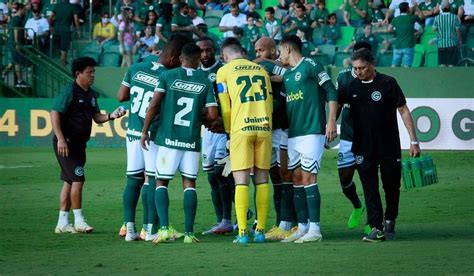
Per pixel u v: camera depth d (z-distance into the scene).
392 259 22.67
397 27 56.97
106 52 61.47
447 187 39.12
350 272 20.98
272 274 20.83
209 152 28.22
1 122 58.22
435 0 59.69
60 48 62.31
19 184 41.22
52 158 51.44
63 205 28.48
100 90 60.59
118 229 29.03
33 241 26.62
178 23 59.44
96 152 54.47
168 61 26.59
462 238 26.36
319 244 25.27
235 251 24.16
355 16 60.94
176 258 23.17
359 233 27.89
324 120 25.69
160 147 25.45
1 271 21.70
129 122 26.70
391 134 25.55
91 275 21.05
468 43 57.25
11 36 61.94
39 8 62.88
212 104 25.52
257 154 25.58
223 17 60.88
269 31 59.09
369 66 25.38
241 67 25.52
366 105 25.44
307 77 25.33
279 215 27.70
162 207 25.72
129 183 26.66
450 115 54.12
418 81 55.66
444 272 20.92
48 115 58.00
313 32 60.38
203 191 38.62
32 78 61.91
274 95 26.66
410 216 31.33
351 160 27.95
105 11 64.94
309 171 25.56
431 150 54.03
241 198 25.45
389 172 25.58
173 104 25.27
